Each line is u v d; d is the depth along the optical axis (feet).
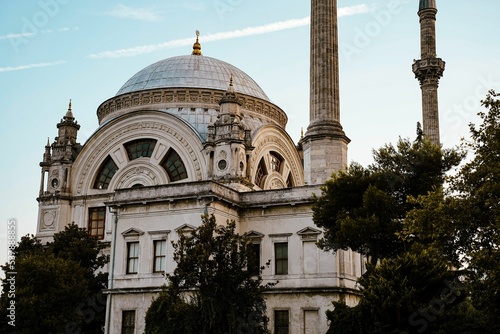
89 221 209.36
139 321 167.22
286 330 163.32
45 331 159.43
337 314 126.93
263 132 216.74
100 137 213.66
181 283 157.89
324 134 170.09
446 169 147.54
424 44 221.25
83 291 169.68
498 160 112.37
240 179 187.62
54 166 215.92
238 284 138.31
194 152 199.00
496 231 111.14
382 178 145.59
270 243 171.63
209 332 133.90
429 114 214.07
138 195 177.17
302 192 170.60
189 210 169.48
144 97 220.43
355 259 172.96
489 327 119.03
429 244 125.39
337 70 176.35
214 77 232.12
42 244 203.51
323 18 176.76
